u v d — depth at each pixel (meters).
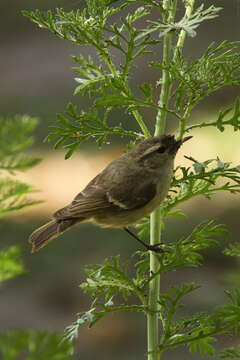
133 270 19.50
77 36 7.64
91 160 25.95
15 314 18.72
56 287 19.69
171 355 15.96
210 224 7.46
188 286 7.20
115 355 17.14
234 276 8.07
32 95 28.05
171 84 7.60
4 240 20.20
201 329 7.56
